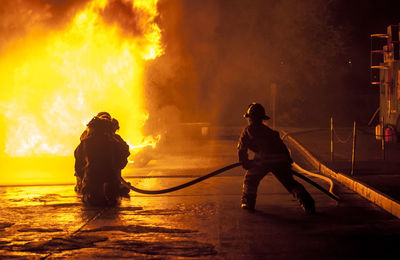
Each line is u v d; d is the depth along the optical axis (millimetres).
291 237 6699
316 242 6449
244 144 8297
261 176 8328
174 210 8477
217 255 5926
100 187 8906
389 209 8156
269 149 8234
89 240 6641
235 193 10055
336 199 8703
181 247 6266
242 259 5773
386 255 5895
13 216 8156
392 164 13211
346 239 6578
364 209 8422
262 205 8820
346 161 14000
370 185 9836
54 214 8281
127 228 7262
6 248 6309
